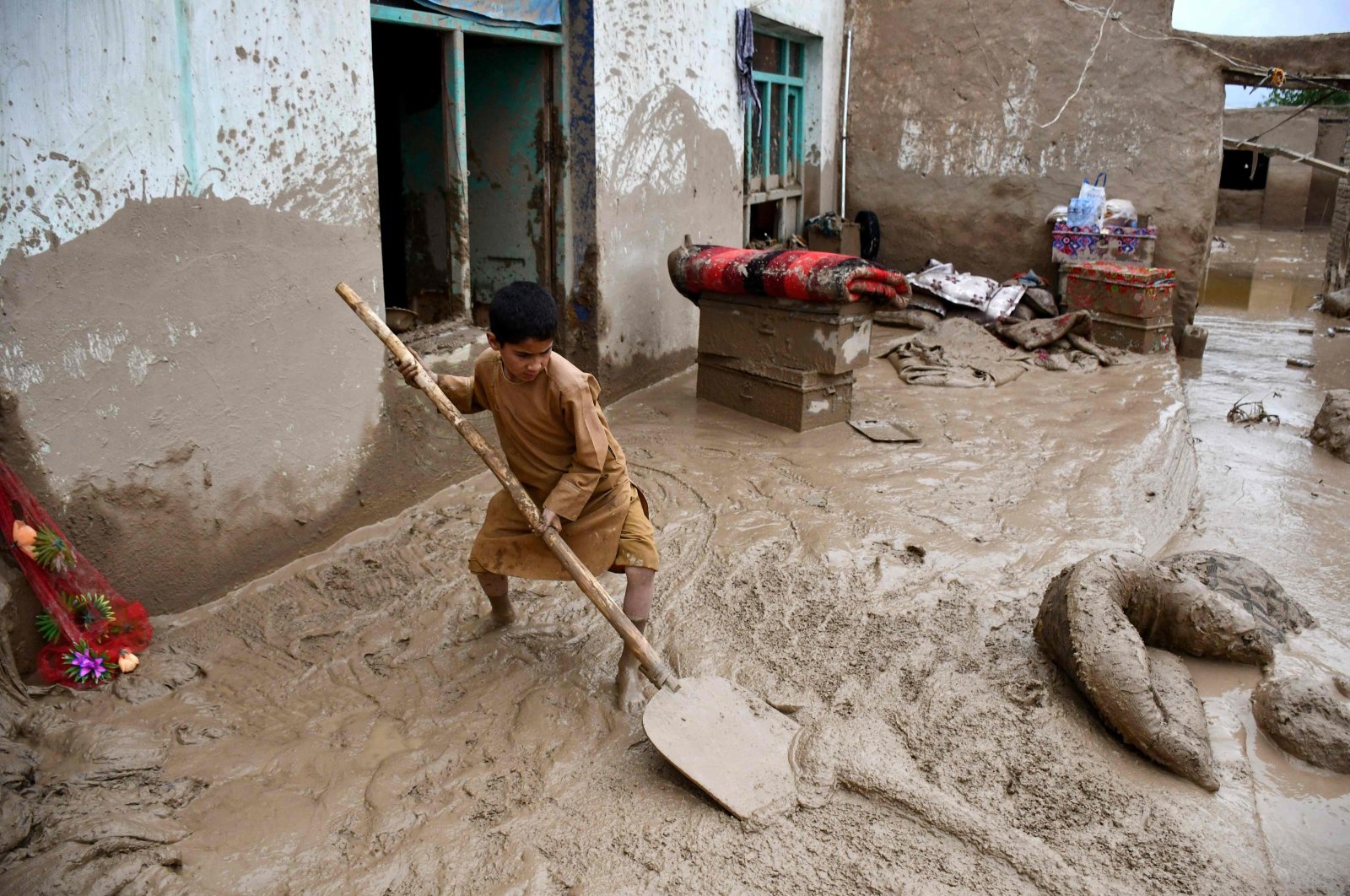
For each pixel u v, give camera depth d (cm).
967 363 777
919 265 1045
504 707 334
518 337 288
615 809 286
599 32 591
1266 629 382
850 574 427
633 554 335
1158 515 496
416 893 254
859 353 621
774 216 963
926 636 378
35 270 319
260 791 290
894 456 573
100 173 332
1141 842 277
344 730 320
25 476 325
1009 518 483
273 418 410
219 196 373
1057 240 925
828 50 976
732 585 418
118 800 279
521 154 623
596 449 312
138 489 362
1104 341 849
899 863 267
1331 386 800
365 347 450
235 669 352
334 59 414
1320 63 855
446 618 388
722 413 658
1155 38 888
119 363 348
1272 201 2147
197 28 356
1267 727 329
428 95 596
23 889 238
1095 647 328
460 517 482
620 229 648
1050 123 948
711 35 734
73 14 317
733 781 290
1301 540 487
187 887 251
